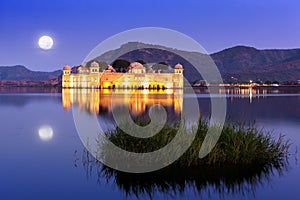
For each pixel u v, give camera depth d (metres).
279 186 7.47
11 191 7.30
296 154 10.20
